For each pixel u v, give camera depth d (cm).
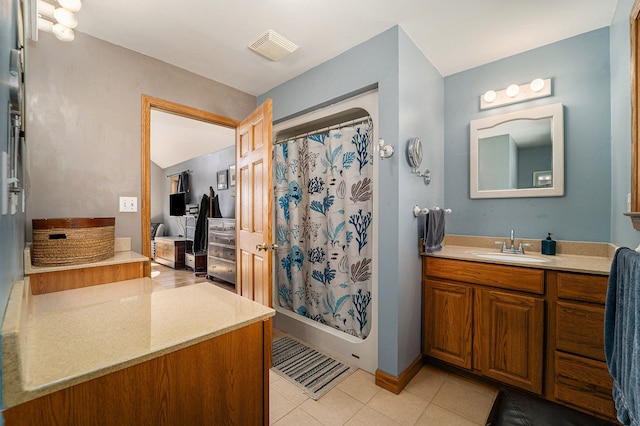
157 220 712
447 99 251
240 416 86
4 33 56
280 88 261
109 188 195
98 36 189
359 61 198
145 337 74
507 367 170
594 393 143
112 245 173
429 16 171
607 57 184
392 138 181
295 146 273
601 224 187
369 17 172
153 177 706
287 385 184
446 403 166
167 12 167
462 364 187
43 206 171
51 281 142
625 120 156
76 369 59
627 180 154
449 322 193
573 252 194
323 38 192
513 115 217
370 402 167
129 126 204
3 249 55
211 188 510
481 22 178
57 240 145
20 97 83
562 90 199
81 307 96
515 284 167
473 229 238
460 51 211
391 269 181
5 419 51
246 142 254
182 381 74
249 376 88
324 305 249
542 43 202
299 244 270
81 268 150
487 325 177
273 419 154
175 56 214
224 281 462
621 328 91
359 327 218
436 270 201
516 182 217
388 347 182
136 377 67
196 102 241
